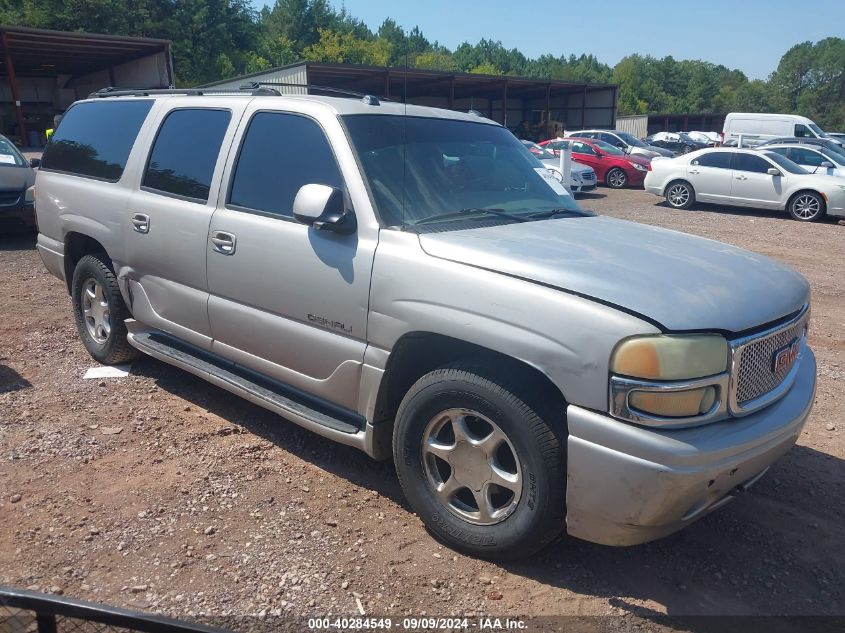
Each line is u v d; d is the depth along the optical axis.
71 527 3.26
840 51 126.12
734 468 2.67
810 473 4.05
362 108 3.82
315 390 3.64
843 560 3.24
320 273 3.46
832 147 23.09
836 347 6.50
